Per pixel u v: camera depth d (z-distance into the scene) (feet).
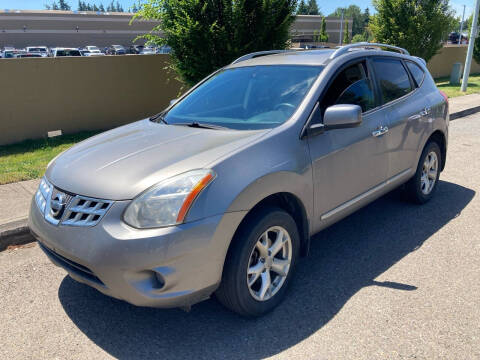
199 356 8.55
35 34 213.46
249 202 8.69
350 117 9.92
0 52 163.84
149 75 34.19
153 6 31.07
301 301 10.27
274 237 9.76
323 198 10.78
